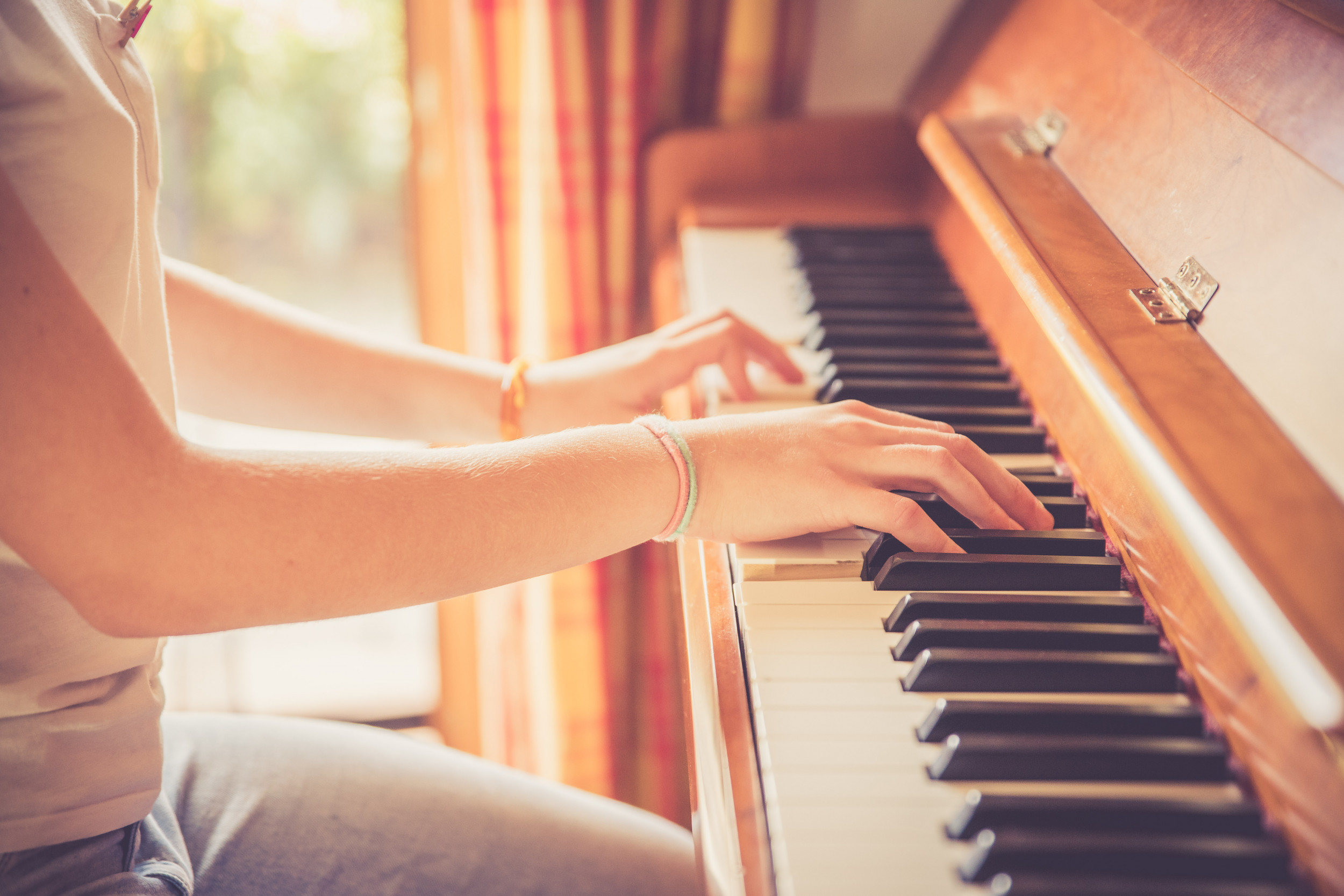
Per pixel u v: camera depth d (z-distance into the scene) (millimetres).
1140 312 677
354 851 780
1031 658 583
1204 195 706
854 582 683
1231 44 733
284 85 1855
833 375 952
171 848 691
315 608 546
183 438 542
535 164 1436
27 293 462
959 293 1127
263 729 876
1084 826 486
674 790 1725
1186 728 550
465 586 581
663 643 1656
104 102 556
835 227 1308
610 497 612
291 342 923
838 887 461
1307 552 458
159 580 507
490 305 1552
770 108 1562
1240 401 571
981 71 1186
